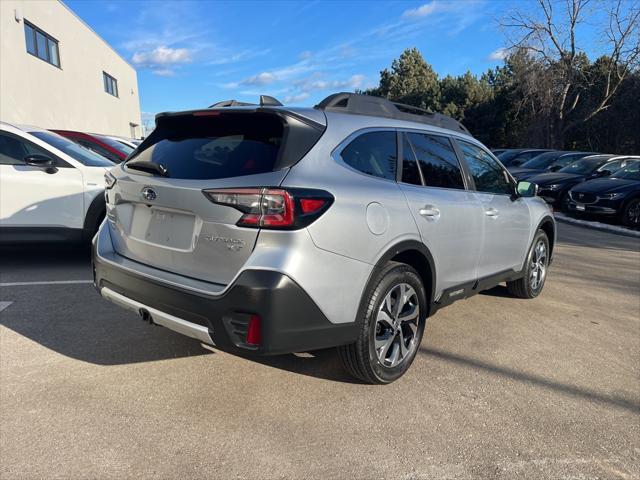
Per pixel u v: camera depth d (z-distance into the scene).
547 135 31.30
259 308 2.53
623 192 11.09
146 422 2.80
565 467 2.55
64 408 2.91
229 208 2.61
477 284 4.22
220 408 2.97
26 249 5.77
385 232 3.03
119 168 3.41
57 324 4.16
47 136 6.06
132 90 33.12
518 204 4.82
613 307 5.27
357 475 2.42
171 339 3.92
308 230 2.61
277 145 2.78
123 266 3.13
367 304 2.99
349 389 3.24
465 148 4.25
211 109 3.05
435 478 2.43
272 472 2.42
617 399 3.27
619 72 28.84
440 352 3.90
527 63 29.73
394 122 3.54
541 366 3.72
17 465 2.40
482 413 3.02
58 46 19.44
